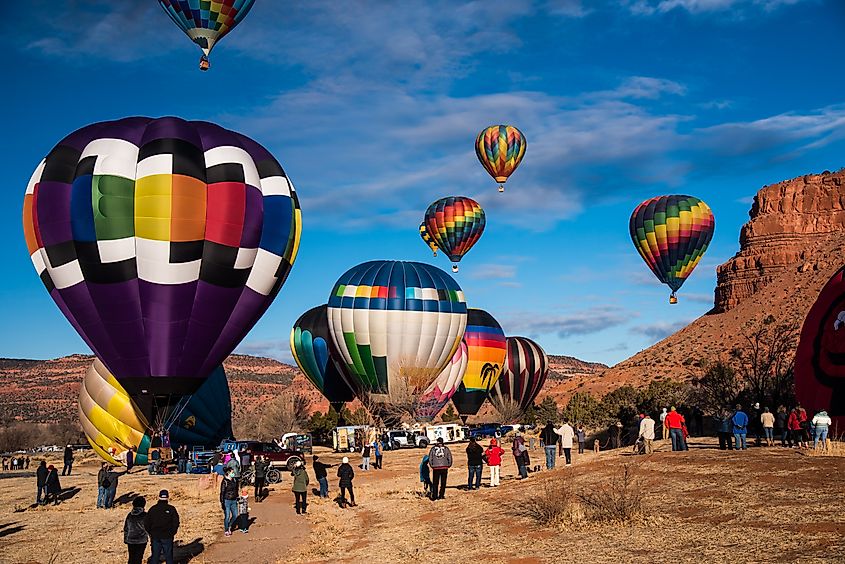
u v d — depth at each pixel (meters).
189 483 33.44
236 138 35.75
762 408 35.78
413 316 58.03
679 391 50.25
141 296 32.53
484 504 20.95
